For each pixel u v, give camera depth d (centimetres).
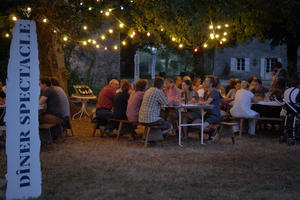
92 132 888
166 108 849
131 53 3484
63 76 1141
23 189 405
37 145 410
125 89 801
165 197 418
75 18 1007
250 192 440
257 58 3550
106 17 1005
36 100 405
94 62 1695
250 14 1052
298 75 1773
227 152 668
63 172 523
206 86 771
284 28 1688
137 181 481
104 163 578
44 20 919
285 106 746
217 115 762
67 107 819
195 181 483
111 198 416
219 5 997
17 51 393
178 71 4031
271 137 830
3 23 939
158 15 960
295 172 531
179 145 727
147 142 711
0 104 777
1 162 580
